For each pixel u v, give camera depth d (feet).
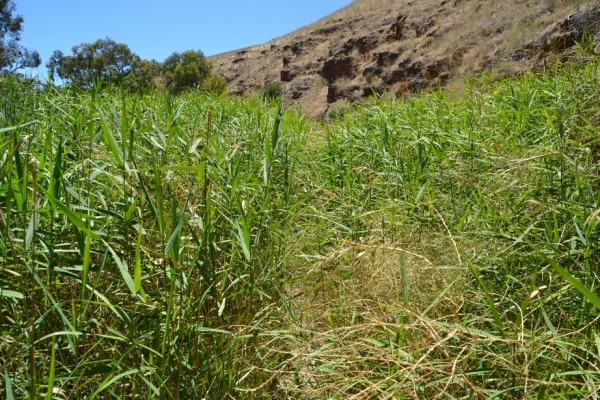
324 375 6.72
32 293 5.74
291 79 130.82
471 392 5.50
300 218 11.38
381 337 7.43
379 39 105.91
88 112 12.84
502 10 71.97
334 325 8.20
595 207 8.11
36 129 11.33
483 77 21.09
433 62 72.08
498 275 8.55
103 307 6.79
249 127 14.88
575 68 18.44
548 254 8.14
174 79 101.91
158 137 10.83
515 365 5.84
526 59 45.06
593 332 6.58
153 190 8.57
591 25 37.96
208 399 6.50
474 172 12.16
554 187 9.95
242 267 8.54
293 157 14.65
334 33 138.82
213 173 9.93
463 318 7.34
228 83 157.89
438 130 15.28
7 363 5.04
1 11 95.20
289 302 8.54
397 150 14.53
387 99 22.13
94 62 106.73
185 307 6.75
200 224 7.74
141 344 5.98
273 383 7.29
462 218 9.70
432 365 6.17
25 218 6.68
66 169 8.05
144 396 6.34
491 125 16.11
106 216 7.48
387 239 9.55
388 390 5.77
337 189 13.10
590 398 5.54
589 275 7.45
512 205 9.84
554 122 13.92
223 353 6.90
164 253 6.38
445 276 8.26
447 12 92.43
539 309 7.29
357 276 8.59
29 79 16.53
